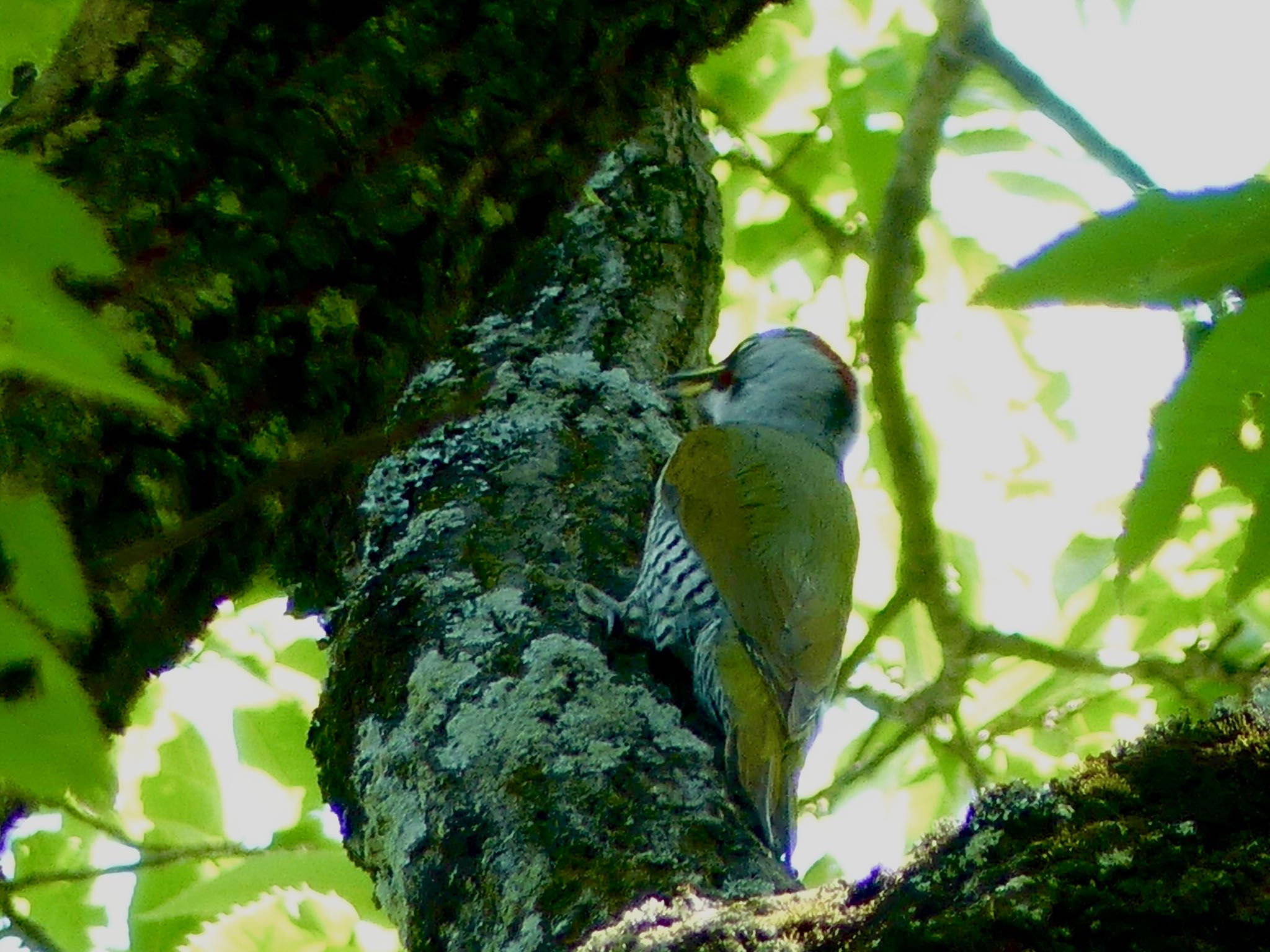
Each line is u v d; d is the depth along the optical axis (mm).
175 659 6047
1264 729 3797
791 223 13336
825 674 9125
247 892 8508
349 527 8047
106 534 5188
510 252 6160
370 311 5699
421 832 6109
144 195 5242
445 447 8414
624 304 9852
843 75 12914
